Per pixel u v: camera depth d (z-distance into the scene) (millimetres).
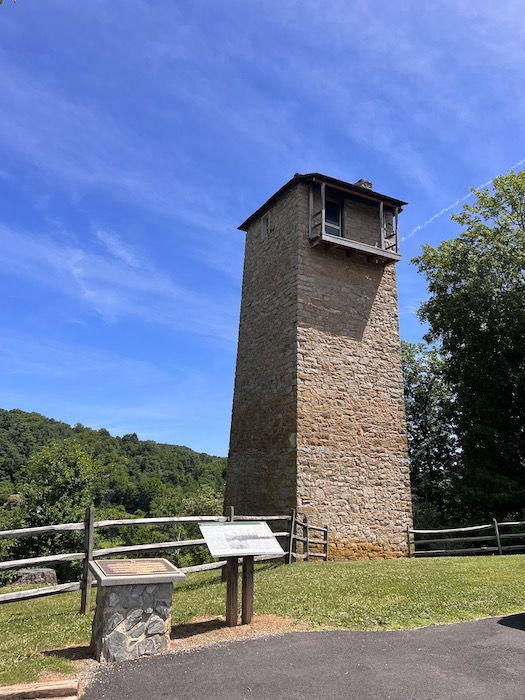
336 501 12766
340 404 13586
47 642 5297
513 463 17812
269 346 14680
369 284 15180
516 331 17516
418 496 23609
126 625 4809
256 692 4027
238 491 14758
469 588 7430
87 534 6953
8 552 19156
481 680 4266
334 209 15609
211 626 5758
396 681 4238
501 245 19203
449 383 22141
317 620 5910
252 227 17266
